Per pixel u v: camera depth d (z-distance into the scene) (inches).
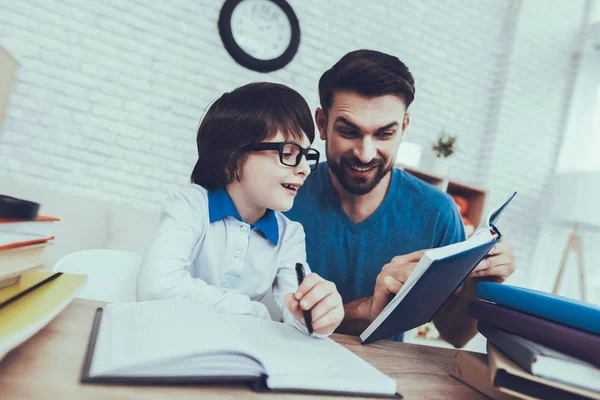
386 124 40.1
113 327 15.2
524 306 16.7
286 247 35.1
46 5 82.3
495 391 16.3
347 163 41.8
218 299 23.7
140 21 89.0
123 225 79.6
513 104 124.2
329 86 41.3
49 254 68.7
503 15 126.7
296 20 98.9
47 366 12.2
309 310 20.0
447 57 118.7
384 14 110.3
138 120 89.2
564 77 131.9
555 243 126.9
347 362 16.3
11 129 80.4
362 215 46.5
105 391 11.2
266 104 30.8
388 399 14.5
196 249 30.4
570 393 13.8
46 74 82.6
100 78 86.4
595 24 128.4
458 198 106.8
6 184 71.1
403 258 30.3
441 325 38.4
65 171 84.3
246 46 96.0
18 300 14.7
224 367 13.0
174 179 92.1
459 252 19.1
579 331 14.4
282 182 29.5
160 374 12.2
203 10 93.9
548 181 130.7
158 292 22.9
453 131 120.0
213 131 32.4
